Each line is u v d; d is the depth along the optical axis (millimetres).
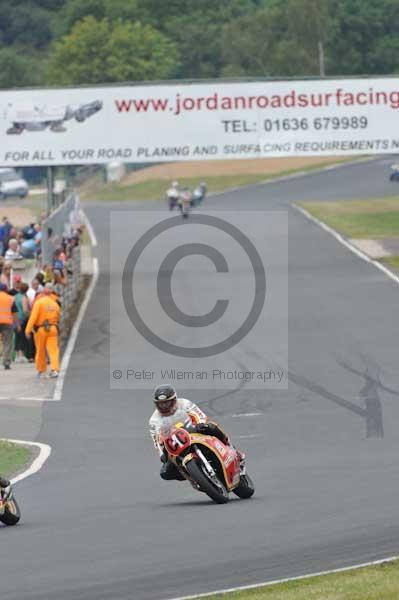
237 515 49062
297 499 52625
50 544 45000
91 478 64188
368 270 165250
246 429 79188
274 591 35781
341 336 118188
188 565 40031
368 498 51625
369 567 38000
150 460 69688
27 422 86938
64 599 36344
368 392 91938
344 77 162875
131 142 164750
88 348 121875
